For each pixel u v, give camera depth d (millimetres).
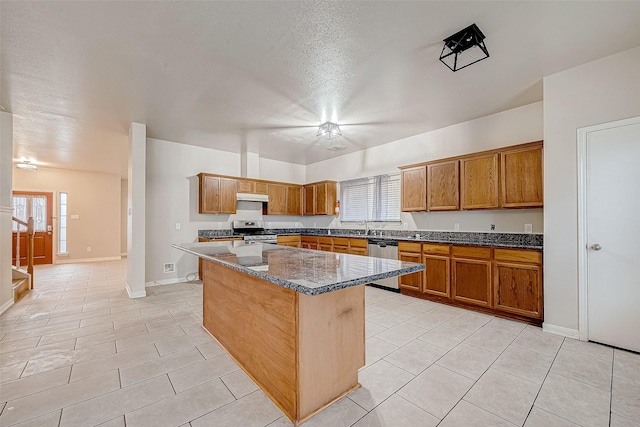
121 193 8664
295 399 1559
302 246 6191
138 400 1738
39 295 4094
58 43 2174
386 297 4012
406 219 4805
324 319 1686
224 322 2441
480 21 1992
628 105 2359
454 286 3555
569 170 2643
